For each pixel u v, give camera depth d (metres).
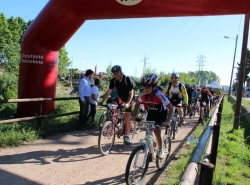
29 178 3.82
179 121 7.27
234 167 5.25
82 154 5.17
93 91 8.01
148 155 3.88
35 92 7.89
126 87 5.55
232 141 8.14
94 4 7.32
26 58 7.85
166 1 6.91
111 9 7.38
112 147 5.75
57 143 5.85
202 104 10.23
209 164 2.26
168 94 6.85
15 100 5.84
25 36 7.84
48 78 8.12
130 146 5.97
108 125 5.25
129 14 7.47
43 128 6.53
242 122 13.21
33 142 5.74
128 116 5.75
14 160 4.51
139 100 4.16
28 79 7.86
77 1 7.31
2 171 3.99
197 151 2.87
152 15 7.45
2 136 5.29
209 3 6.72
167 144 4.89
